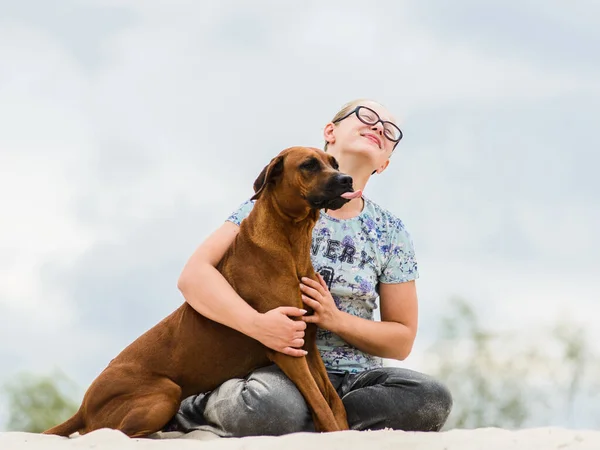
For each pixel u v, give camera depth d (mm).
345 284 5809
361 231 5961
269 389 5270
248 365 5613
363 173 6117
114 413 5387
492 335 11898
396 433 4535
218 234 5816
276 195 5445
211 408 5434
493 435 4438
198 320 5570
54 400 11977
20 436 4891
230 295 5352
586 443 4195
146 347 5621
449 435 4465
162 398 5367
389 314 6008
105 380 5484
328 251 5871
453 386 11758
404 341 5801
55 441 4680
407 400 5453
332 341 5797
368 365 5863
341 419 5324
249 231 5559
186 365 5551
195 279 5469
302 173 5332
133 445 4457
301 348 5504
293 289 5418
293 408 5246
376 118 6102
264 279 5418
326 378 5484
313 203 5289
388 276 6027
